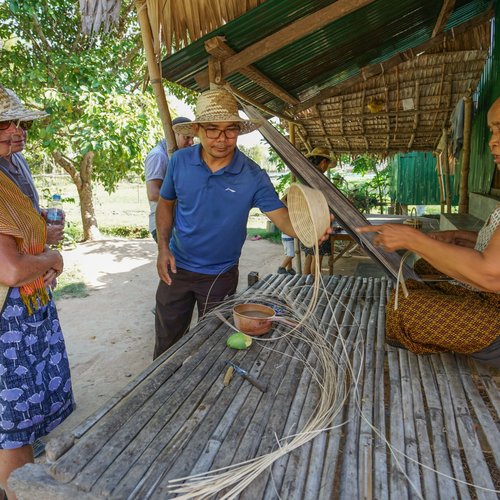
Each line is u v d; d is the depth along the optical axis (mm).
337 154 8516
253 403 1678
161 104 2867
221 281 2760
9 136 1875
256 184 2486
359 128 7375
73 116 7586
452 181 8141
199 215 2551
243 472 1297
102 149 7109
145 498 1234
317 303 2504
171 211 2760
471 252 1549
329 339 2252
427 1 3717
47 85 7344
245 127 2678
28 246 1895
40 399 1956
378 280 3213
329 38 3555
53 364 2043
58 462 1345
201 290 2762
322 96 5344
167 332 2908
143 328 4457
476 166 6133
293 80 4305
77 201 15047
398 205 11844
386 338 2162
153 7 2561
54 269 2033
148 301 5305
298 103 4922
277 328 2350
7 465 1912
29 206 1918
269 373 1904
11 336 1850
